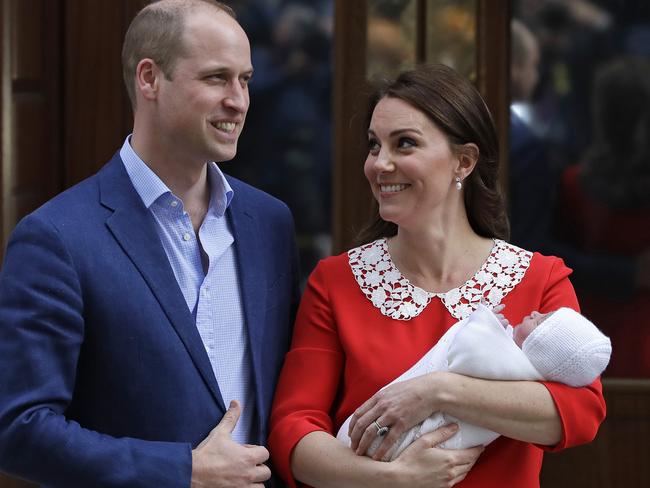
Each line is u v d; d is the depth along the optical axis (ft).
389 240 37.81
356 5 53.11
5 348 32.60
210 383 34.09
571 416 33.60
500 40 52.90
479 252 36.94
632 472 54.80
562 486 55.01
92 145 53.88
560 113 54.95
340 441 34.91
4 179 50.24
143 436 33.53
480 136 35.88
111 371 33.30
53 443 31.83
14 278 33.04
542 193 55.36
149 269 33.94
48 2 53.26
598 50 54.65
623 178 55.11
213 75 33.86
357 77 53.47
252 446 33.71
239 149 56.54
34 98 52.60
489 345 33.76
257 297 35.88
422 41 53.01
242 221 36.40
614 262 55.47
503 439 34.86
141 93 34.53
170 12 34.14
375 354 35.55
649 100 54.60
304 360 36.40
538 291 35.99
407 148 35.17
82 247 33.32
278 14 55.77
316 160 56.29
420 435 33.47
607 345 33.78
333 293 36.91
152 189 34.60
